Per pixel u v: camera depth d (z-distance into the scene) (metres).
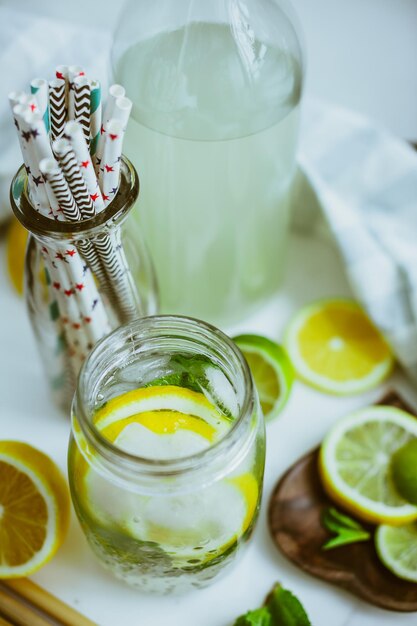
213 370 0.45
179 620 0.49
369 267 0.58
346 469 0.52
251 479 0.44
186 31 0.51
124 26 0.53
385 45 0.71
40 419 0.56
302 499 0.53
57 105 0.43
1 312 0.60
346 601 0.50
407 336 0.56
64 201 0.42
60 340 0.51
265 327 0.61
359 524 0.52
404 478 0.51
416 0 0.71
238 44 0.50
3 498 0.48
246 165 0.52
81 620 0.49
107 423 0.43
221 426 0.44
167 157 0.51
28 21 0.63
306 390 0.58
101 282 0.48
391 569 0.50
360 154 0.61
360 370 0.58
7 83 0.61
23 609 0.49
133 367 0.46
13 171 0.58
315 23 0.71
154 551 0.44
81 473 0.43
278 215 0.57
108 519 0.43
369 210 0.61
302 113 0.62
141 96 0.51
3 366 0.58
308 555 0.51
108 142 0.42
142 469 0.40
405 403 0.56
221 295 0.58
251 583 0.51
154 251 0.57
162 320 0.44
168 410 0.44
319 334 0.59
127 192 0.45
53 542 0.49
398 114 0.68
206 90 0.51
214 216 0.54
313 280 0.62
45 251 0.46
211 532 0.43
